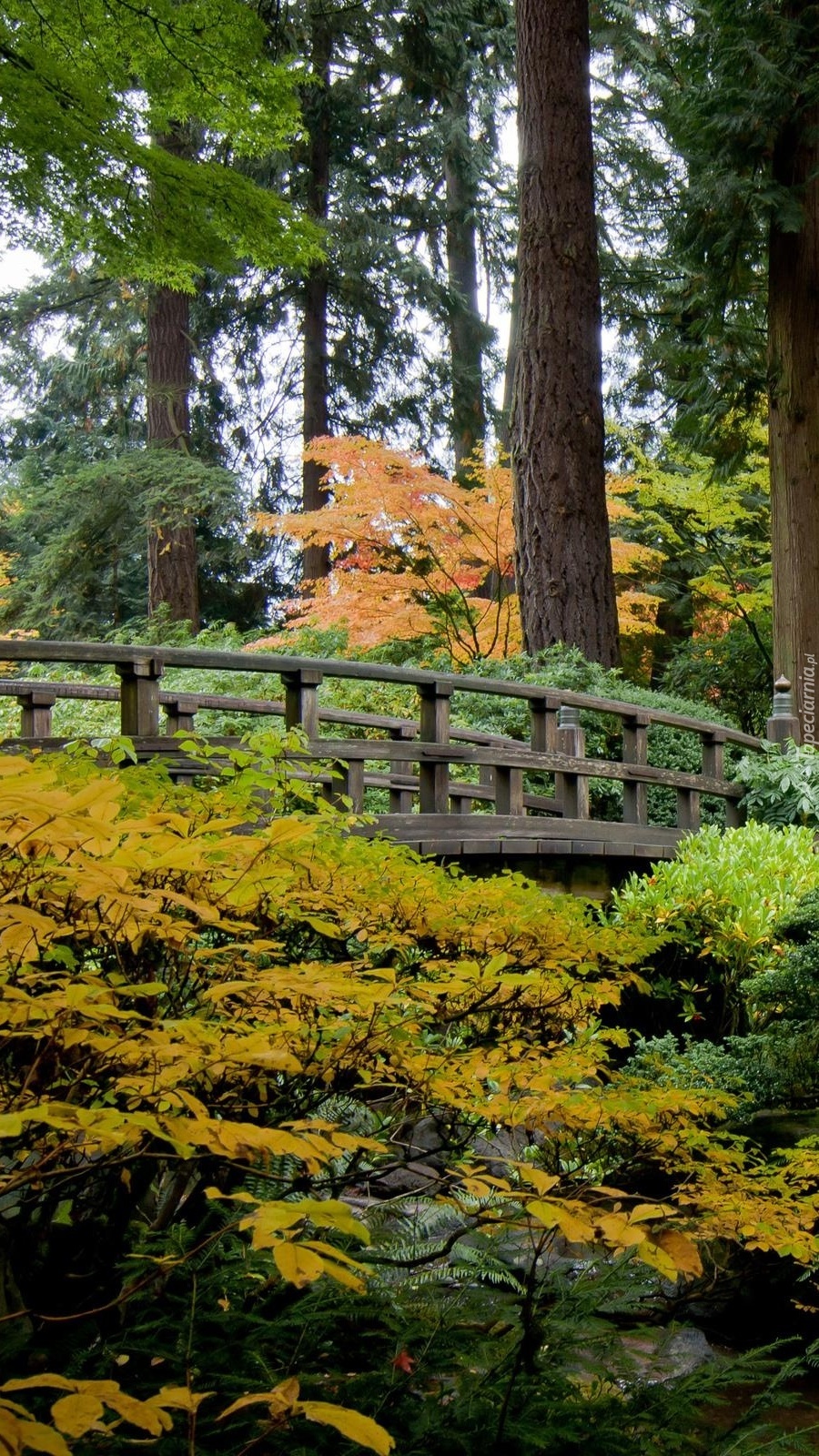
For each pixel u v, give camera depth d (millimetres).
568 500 10906
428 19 17172
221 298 19219
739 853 6582
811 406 11500
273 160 17438
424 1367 1973
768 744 9258
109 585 19297
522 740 9789
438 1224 2971
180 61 8773
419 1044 2121
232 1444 1665
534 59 11141
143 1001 2113
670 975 6031
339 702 10375
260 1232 1045
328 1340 2018
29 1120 1337
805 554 11445
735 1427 2105
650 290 19250
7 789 1137
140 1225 2193
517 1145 3410
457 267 21891
